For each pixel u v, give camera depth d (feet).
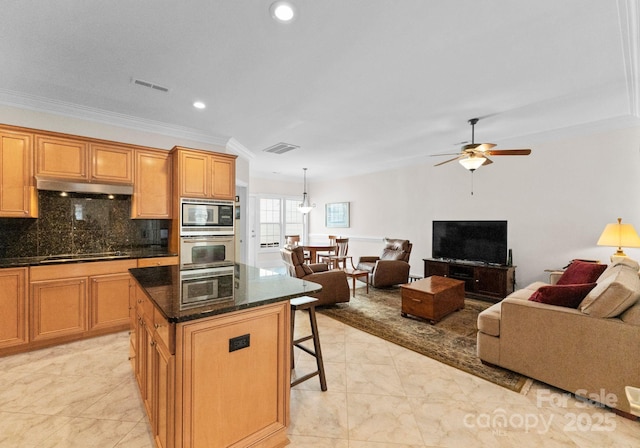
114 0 5.87
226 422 4.79
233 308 4.63
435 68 8.53
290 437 5.67
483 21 6.53
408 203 21.01
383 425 6.02
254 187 26.50
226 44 7.37
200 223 12.48
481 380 7.74
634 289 6.31
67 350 9.34
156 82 9.36
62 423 6.06
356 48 7.54
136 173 11.73
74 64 8.32
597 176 13.19
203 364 4.53
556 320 7.18
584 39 7.18
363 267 19.63
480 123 13.17
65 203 11.21
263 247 27.14
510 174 15.93
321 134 14.89
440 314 11.98
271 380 5.33
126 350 9.37
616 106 11.22
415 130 14.16
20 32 6.88
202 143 14.76
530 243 15.20
